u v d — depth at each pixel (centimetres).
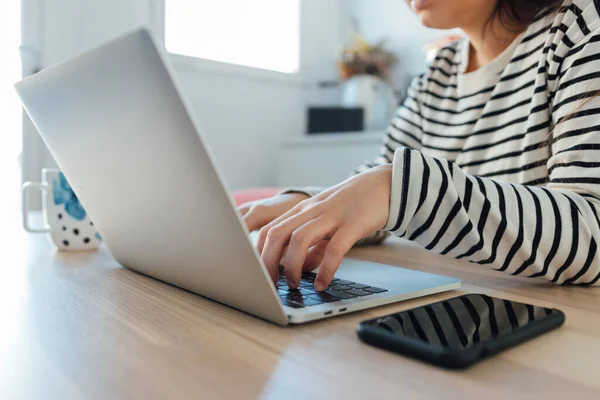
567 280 52
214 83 244
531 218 50
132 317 38
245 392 25
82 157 45
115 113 35
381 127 249
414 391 25
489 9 90
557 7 82
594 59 63
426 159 48
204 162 30
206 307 41
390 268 54
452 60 108
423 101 110
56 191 69
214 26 246
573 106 63
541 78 78
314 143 229
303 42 279
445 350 28
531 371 28
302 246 43
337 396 24
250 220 65
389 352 31
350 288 44
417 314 36
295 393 25
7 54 191
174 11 232
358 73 248
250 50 260
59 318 38
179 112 29
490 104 92
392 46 256
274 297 34
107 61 32
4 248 73
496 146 90
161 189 36
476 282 52
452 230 48
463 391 25
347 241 43
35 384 26
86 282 50
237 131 254
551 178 64
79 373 27
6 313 39
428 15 89
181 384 26
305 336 34
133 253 51
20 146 196
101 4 210
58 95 41
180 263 42
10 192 195
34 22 195
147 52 29
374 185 47
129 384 26
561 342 33
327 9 288
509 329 32
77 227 69
